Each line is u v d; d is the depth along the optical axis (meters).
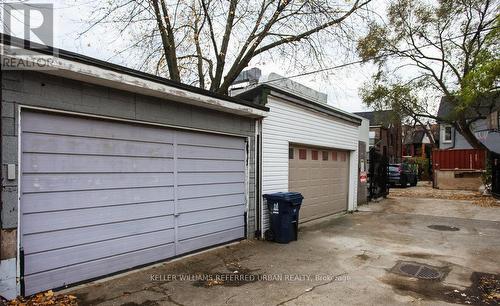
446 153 20.81
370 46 15.91
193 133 6.17
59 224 4.25
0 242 3.68
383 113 22.59
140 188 5.23
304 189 9.52
